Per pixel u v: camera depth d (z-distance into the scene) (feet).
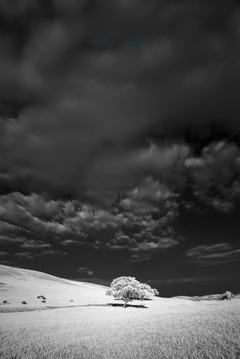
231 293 432.66
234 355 78.28
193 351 87.71
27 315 218.79
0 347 111.96
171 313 191.52
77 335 131.13
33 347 110.83
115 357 92.53
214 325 118.42
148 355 90.33
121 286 338.95
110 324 160.86
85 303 352.49
